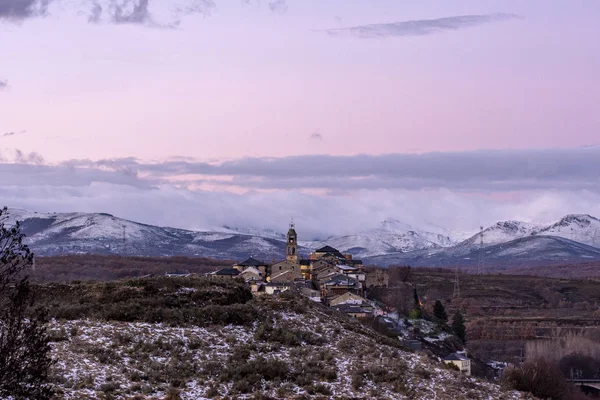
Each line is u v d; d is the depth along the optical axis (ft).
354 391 231.50
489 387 265.54
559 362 576.20
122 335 256.11
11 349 155.12
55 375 205.46
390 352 288.10
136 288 308.81
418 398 232.53
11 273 157.58
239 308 302.04
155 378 219.41
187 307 301.84
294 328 299.99
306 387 226.99
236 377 228.84
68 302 292.81
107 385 203.92
